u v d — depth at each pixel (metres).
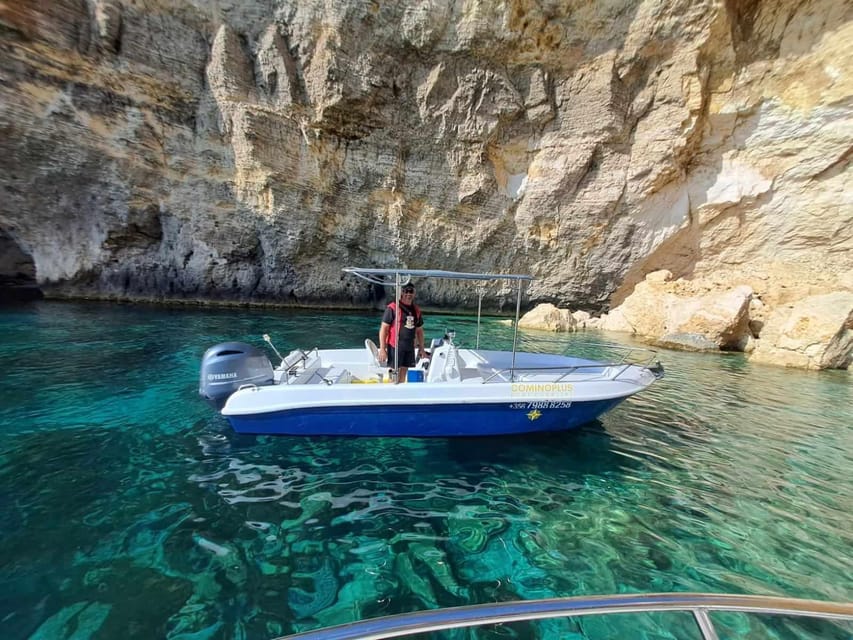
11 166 11.62
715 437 4.87
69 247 13.56
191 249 14.34
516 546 2.71
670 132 14.49
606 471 3.85
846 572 2.58
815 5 12.72
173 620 1.97
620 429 4.97
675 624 2.03
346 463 3.71
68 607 2.00
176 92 13.01
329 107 14.02
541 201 16.39
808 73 13.22
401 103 15.02
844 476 3.93
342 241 16.06
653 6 13.28
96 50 11.66
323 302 16.88
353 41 13.54
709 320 11.52
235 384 4.14
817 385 7.75
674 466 4.04
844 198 13.41
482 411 4.18
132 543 2.50
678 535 2.92
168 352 7.62
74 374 6.07
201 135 13.54
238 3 13.03
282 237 14.83
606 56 14.27
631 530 2.96
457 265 17.58
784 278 13.63
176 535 2.60
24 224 12.95
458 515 3.03
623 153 15.37
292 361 4.84
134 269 14.25
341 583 2.29
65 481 3.20
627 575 2.48
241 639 1.89
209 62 13.23
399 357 4.49
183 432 4.21
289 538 2.64
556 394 4.25
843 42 12.55
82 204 12.94
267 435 4.13
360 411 4.04
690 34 13.38
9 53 10.54
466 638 1.94
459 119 15.39
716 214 15.31
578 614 1.31
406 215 16.31
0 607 1.97
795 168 13.94
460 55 14.39
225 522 2.77
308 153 14.49
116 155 12.38
